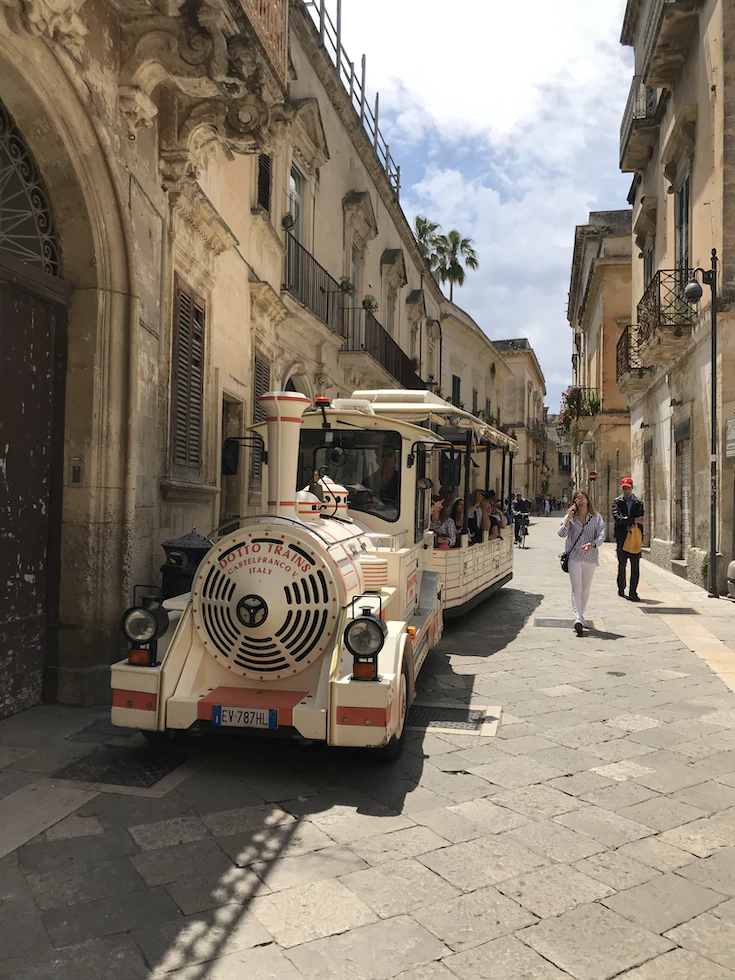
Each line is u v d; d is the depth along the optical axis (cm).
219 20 542
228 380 894
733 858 334
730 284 1149
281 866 317
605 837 352
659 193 1630
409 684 493
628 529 1176
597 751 473
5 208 495
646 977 249
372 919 279
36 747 454
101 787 396
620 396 2744
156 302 636
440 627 753
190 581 592
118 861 318
